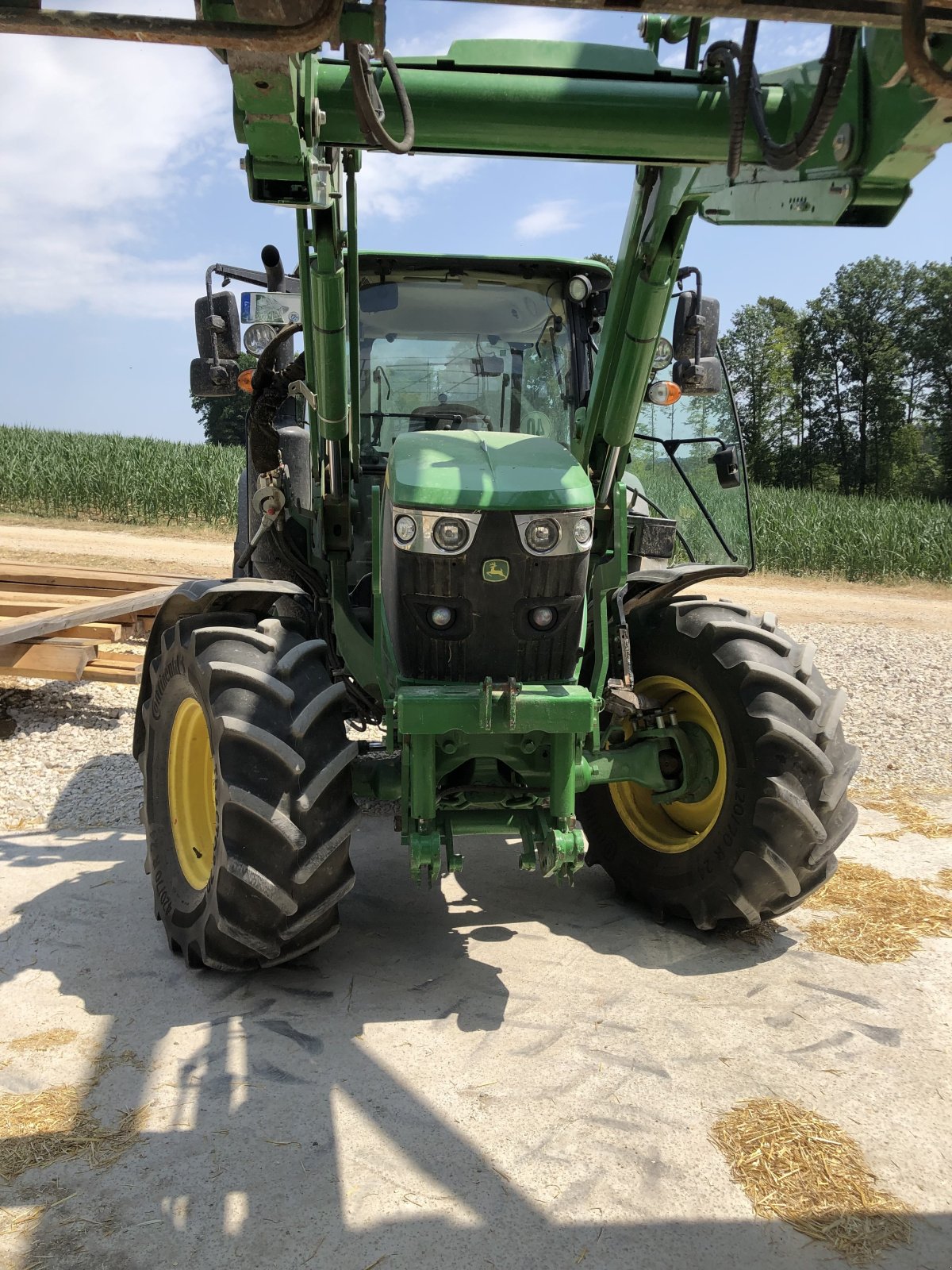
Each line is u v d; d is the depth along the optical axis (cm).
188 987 304
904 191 214
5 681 688
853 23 141
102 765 528
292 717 292
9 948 327
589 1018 289
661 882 359
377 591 313
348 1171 220
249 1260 194
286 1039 274
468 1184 216
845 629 1141
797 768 317
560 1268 193
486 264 411
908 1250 201
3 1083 251
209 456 2041
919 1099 252
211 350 388
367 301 412
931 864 420
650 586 370
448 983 310
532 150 243
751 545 352
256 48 146
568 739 292
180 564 1310
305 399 335
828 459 6225
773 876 322
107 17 140
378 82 234
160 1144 228
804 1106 248
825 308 6212
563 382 424
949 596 1606
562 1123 238
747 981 315
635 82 236
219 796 287
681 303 359
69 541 1534
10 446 2023
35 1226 202
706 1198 214
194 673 309
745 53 175
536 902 380
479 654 297
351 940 341
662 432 409
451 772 320
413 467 295
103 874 391
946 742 622
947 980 316
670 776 362
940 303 5909
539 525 286
